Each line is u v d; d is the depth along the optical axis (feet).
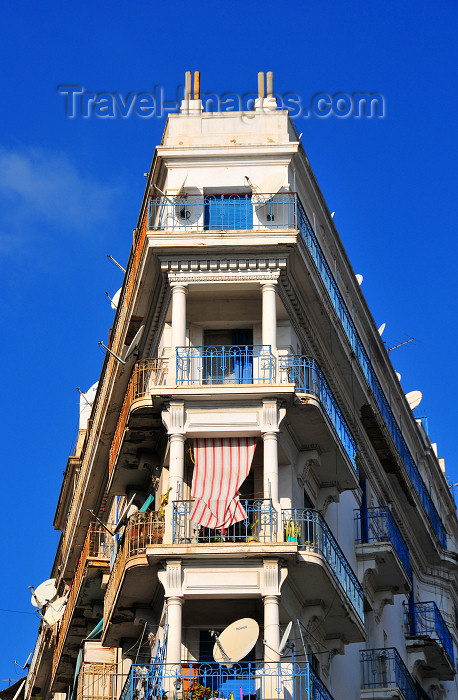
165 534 108.27
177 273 115.65
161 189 122.42
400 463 155.33
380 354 156.87
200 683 107.24
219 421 111.24
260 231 115.75
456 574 182.70
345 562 121.19
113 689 135.64
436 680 167.43
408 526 167.63
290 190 120.26
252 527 109.91
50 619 168.86
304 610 115.65
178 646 104.68
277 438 111.14
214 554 106.22
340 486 125.18
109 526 145.79
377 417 143.33
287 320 118.52
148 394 113.80
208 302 117.91
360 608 123.34
